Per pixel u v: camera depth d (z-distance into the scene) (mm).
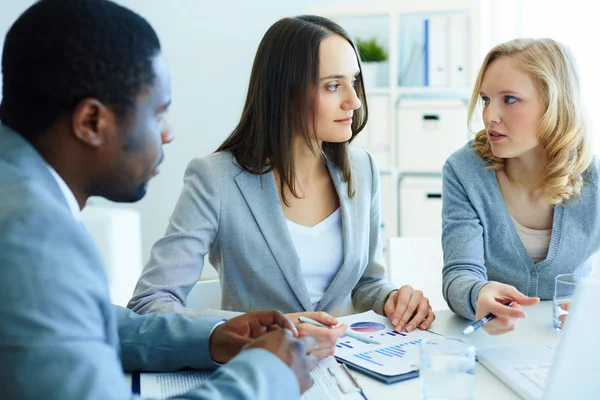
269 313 1034
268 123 1452
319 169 1554
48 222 660
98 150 773
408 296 1351
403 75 3188
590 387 849
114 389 649
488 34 3133
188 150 3475
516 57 1481
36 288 631
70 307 646
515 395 955
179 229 1428
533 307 1431
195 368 1046
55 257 650
